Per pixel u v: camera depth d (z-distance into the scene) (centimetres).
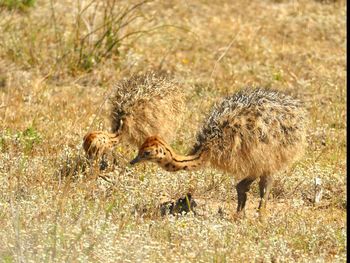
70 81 5147
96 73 5184
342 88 5106
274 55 5684
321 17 6353
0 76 5066
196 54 5644
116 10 6056
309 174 3797
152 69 5334
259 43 5875
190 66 5456
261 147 3322
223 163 3344
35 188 3431
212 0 6556
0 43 5375
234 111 3328
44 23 5762
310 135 4356
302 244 3059
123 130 3850
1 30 5456
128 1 6253
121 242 2886
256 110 3328
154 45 5709
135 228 3072
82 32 5572
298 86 5200
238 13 6400
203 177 3684
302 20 6294
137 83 3931
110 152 3812
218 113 3366
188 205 3284
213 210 3447
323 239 3127
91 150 3734
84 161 3744
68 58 5247
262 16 6362
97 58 5288
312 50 5803
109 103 4316
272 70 5422
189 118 4497
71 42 5341
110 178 3625
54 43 5503
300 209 3472
